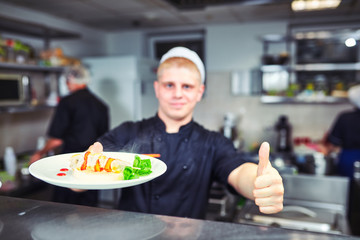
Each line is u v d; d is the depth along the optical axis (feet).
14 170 7.26
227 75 13.23
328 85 11.94
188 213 2.98
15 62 7.77
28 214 1.55
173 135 3.02
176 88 2.85
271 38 11.73
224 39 13.12
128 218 1.52
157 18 11.57
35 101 8.77
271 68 11.88
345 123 8.26
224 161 2.90
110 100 10.33
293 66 11.71
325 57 11.66
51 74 10.59
